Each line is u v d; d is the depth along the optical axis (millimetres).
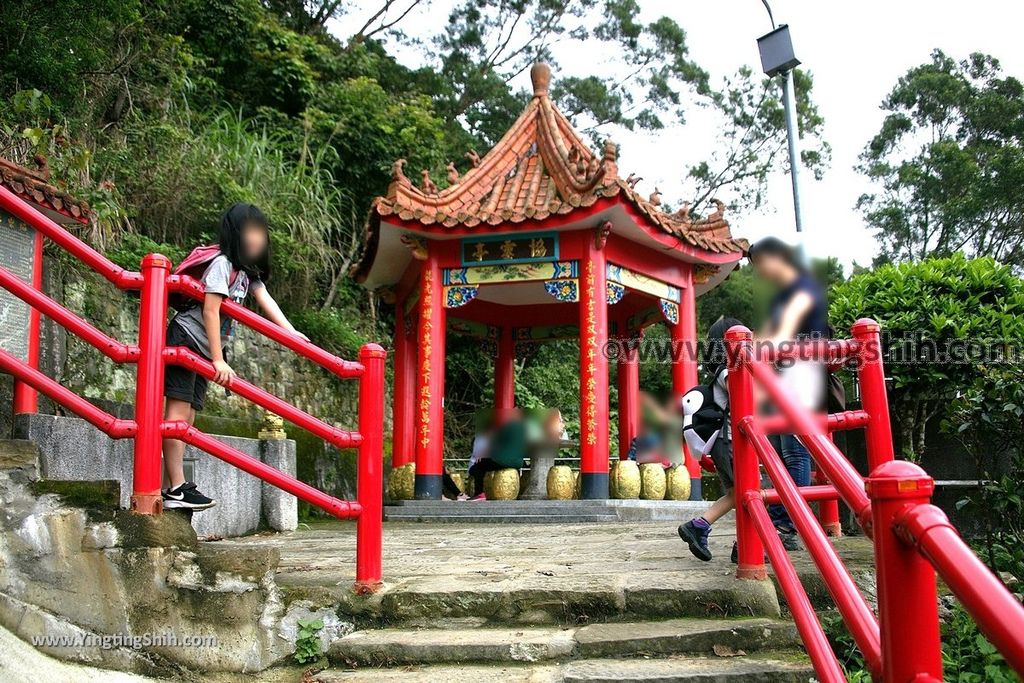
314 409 12617
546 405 17562
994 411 4656
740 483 4062
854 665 3863
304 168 14422
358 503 4098
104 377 8945
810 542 2656
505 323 12312
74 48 10617
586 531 7191
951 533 1552
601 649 3545
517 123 10844
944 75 32031
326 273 14367
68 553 3656
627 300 11633
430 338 9562
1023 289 5973
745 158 28672
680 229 9883
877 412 4168
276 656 3717
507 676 3365
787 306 4164
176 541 3736
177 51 14047
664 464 9773
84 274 9102
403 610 3963
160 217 11562
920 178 30516
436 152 17828
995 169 29422
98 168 10633
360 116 16625
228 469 7078
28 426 5121
